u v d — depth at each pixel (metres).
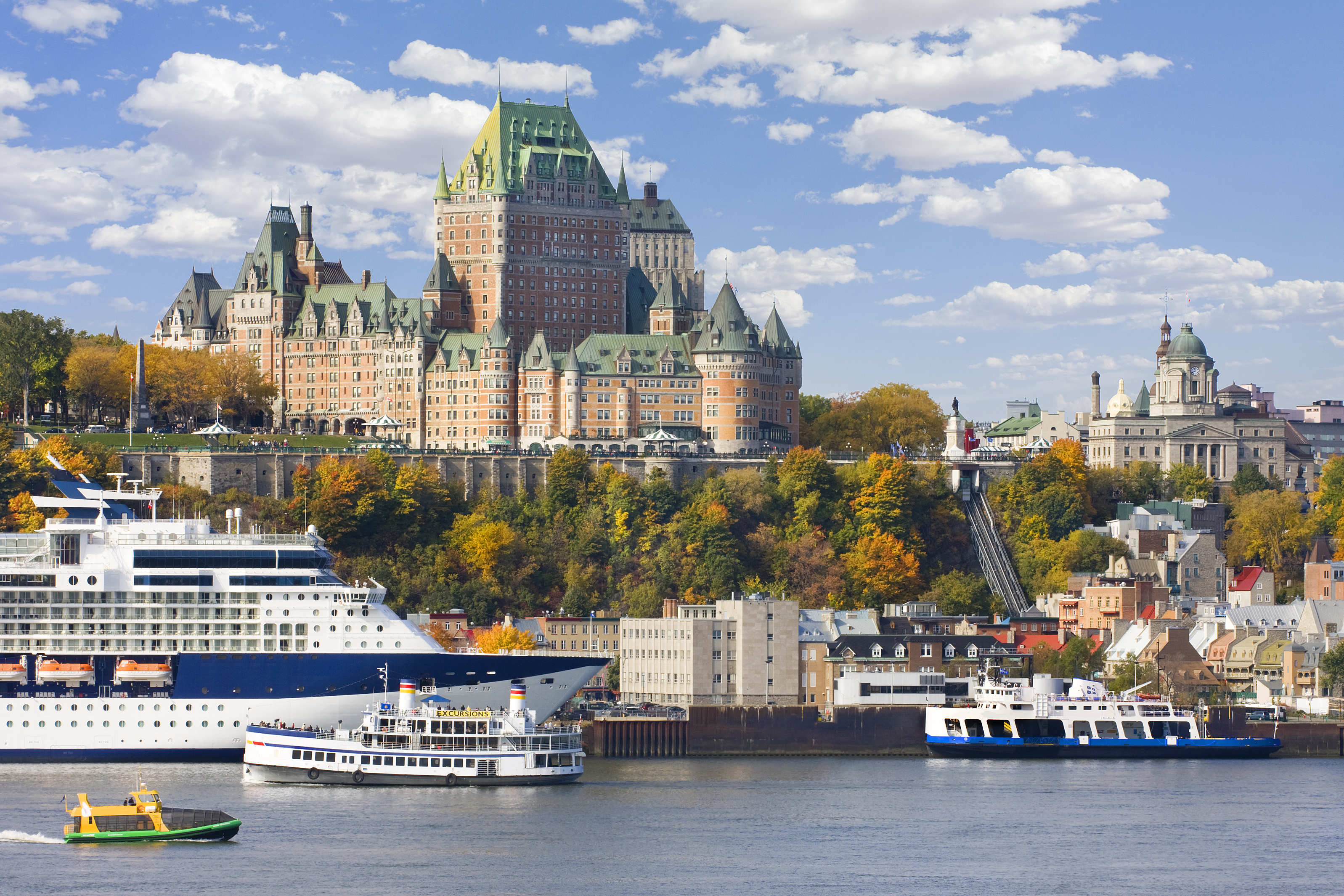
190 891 198.25
